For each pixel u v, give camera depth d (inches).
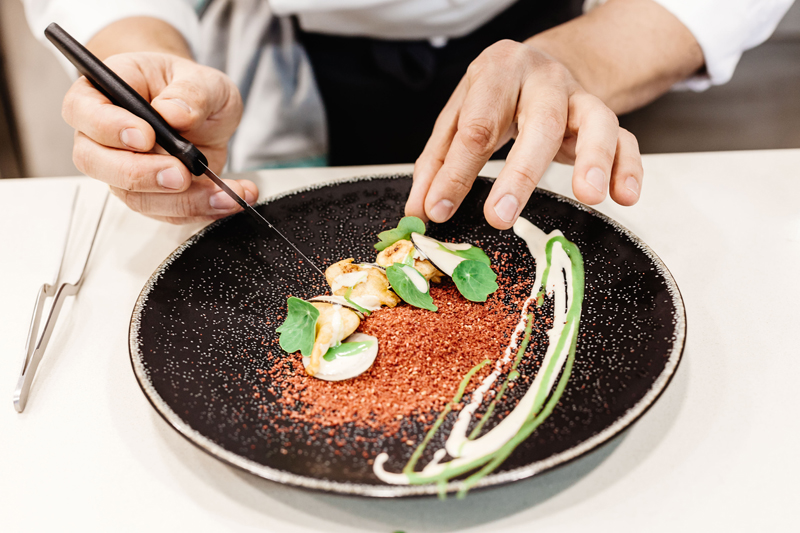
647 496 21.4
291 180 45.2
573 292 29.1
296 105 64.1
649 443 23.4
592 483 22.0
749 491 21.4
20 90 84.5
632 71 49.3
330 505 21.9
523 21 61.9
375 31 57.9
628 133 30.3
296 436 21.8
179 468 23.5
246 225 34.9
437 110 63.9
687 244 35.9
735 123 86.0
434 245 32.2
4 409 26.6
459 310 29.7
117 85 29.6
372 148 66.9
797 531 20.0
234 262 32.6
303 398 24.5
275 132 65.5
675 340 23.4
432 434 21.9
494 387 24.4
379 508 21.7
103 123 29.4
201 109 34.0
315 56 61.0
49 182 46.3
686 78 55.8
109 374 28.4
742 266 33.6
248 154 66.7
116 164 30.7
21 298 34.1
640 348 24.0
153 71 36.4
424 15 55.4
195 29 57.9
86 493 22.6
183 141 30.2
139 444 24.6
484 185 37.2
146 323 26.5
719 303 30.8
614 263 29.7
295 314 27.5
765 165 44.1
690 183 42.4
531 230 33.7
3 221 41.6
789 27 89.2
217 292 30.4
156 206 34.9
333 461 20.4
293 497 22.3
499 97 31.3
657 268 27.8
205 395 23.5
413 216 33.8
